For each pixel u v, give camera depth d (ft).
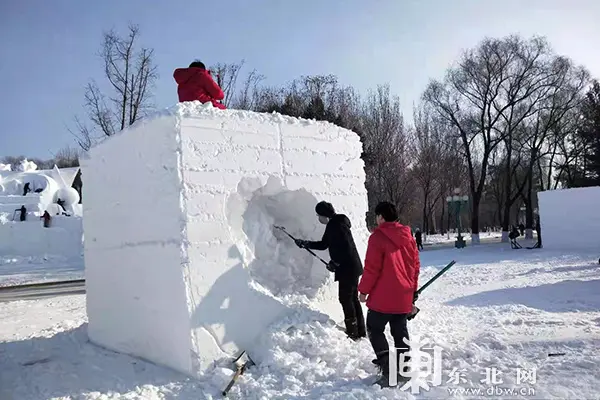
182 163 15.90
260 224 19.43
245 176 17.28
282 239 20.40
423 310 24.29
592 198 67.36
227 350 15.72
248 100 105.91
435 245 108.06
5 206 79.82
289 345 16.07
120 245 18.95
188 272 15.46
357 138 21.54
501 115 102.99
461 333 18.89
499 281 37.40
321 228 20.29
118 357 18.15
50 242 77.20
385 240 14.05
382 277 13.99
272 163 18.17
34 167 94.99
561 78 100.32
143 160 17.48
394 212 14.61
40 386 15.33
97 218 20.68
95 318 20.77
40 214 80.23
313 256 20.26
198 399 13.71
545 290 31.01
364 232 21.06
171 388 14.47
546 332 18.66
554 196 71.10
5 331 25.85
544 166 144.66
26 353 19.63
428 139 134.00
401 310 13.89
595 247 66.64
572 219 69.15
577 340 17.19
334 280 18.70
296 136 19.08
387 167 111.65
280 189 18.69
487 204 205.77
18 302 39.34
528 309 23.99
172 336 15.96
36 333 24.59
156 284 16.75
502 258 59.77
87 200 21.45
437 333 18.60
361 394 12.84
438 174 136.56
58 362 17.94
